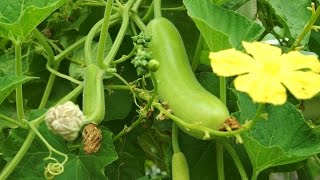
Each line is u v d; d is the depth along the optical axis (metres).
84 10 0.61
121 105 0.57
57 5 0.46
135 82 0.54
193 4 0.47
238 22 0.49
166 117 0.47
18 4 0.49
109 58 0.50
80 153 0.50
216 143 0.50
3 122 0.56
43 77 0.60
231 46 0.45
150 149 0.65
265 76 0.36
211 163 0.53
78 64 0.57
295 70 0.37
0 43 0.63
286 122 0.48
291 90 0.36
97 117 0.45
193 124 0.43
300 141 0.47
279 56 0.39
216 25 0.49
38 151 0.49
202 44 0.53
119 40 0.51
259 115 0.40
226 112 0.44
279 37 0.62
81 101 0.56
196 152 0.53
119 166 0.63
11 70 0.61
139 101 0.58
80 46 0.58
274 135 0.48
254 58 0.38
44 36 0.59
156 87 0.45
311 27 0.45
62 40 0.61
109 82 0.57
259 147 0.45
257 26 0.49
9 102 0.59
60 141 0.50
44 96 0.57
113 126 0.59
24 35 0.47
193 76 0.48
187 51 0.58
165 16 0.60
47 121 0.44
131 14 0.55
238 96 0.48
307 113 0.62
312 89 0.36
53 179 0.48
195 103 0.45
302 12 0.55
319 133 0.48
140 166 0.66
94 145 0.44
